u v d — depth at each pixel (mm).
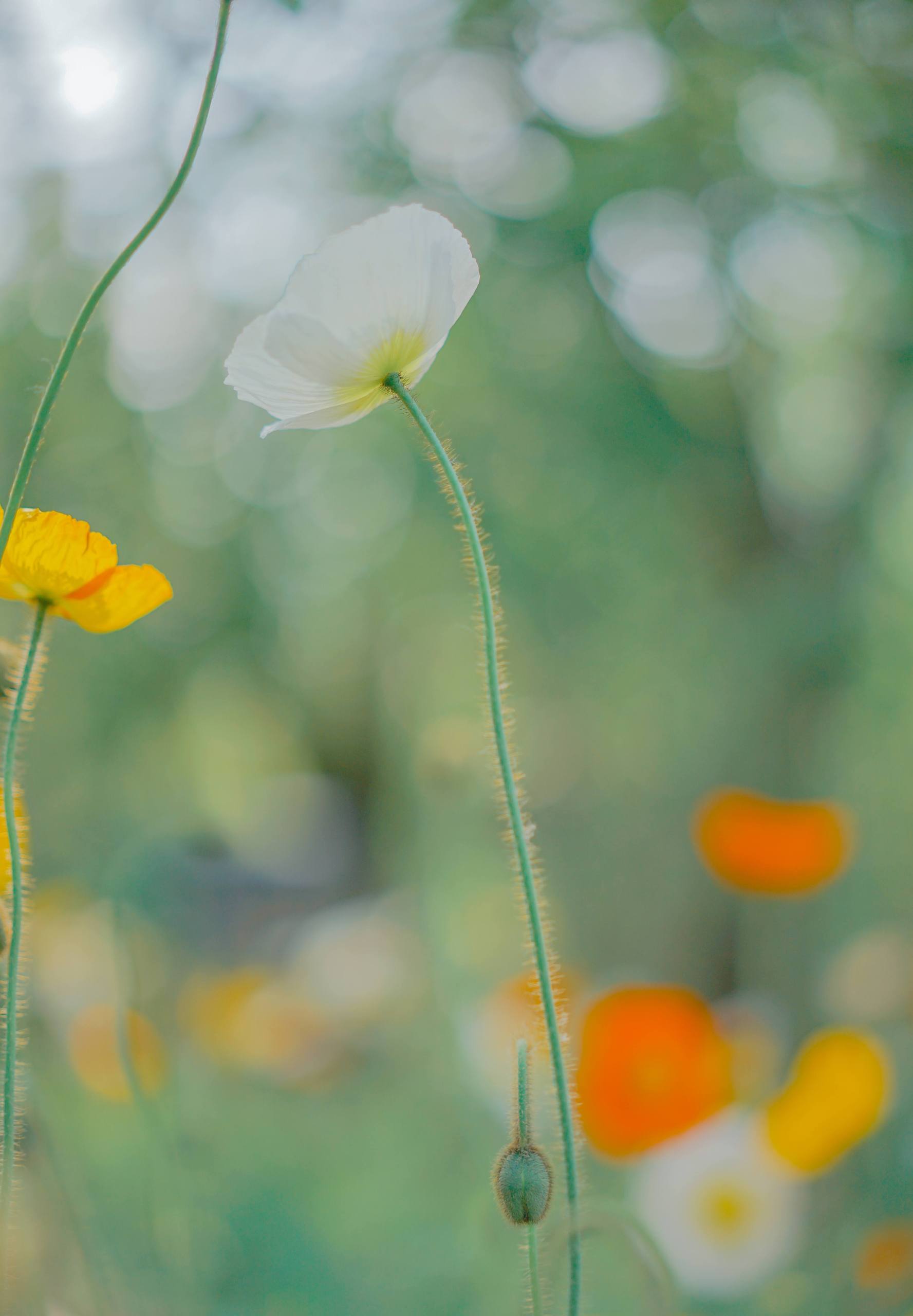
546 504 4238
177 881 2178
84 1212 1764
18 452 3600
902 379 3633
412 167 3307
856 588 3963
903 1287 1966
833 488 4734
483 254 3486
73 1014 2070
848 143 2963
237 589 5047
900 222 3064
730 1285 1987
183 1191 1895
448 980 2416
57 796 4363
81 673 4762
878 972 2613
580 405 3742
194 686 5391
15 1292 1717
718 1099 1974
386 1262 2049
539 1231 1826
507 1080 2158
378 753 8016
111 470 4285
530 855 1600
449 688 6234
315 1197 2156
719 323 3768
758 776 4828
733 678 4449
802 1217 2053
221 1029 2410
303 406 1657
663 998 1984
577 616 4711
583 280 3428
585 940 6066
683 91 2973
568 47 2971
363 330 1643
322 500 4863
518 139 3281
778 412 4801
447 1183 2205
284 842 8945
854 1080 1991
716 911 5711
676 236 3465
